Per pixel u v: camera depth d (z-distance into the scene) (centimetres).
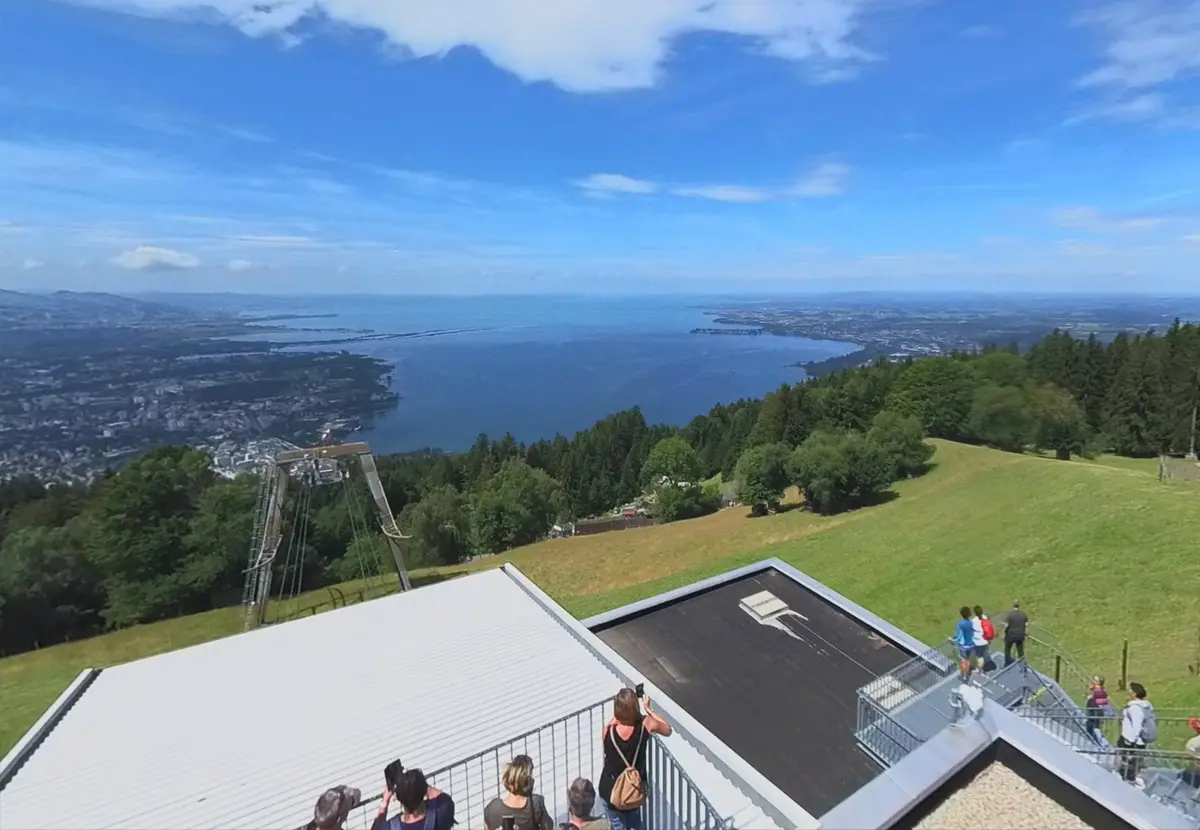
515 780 481
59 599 3666
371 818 645
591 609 3183
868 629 1134
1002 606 2420
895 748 822
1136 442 5547
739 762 703
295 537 4206
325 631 1076
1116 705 1559
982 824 584
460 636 1047
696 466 6000
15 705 2533
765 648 1084
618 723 551
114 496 3738
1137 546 2595
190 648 1029
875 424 5131
